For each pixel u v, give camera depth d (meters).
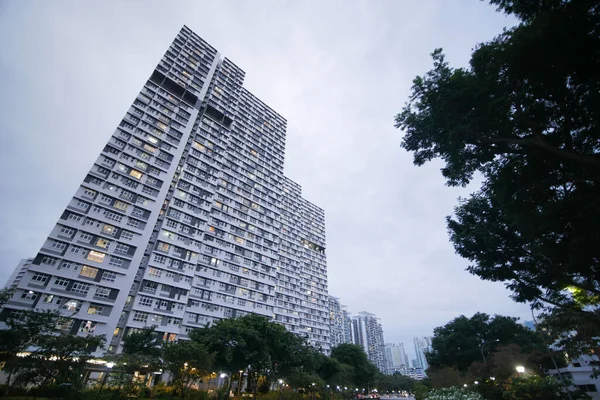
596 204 8.77
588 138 9.97
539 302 14.64
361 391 88.81
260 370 36.00
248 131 87.31
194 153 66.00
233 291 64.50
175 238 56.06
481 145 11.02
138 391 26.83
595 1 7.49
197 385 44.16
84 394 23.69
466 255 14.66
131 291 48.47
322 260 109.62
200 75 75.12
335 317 146.50
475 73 9.84
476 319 50.97
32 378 21.72
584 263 10.21
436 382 46.78
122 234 47.66
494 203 13.88
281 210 95.81
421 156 12.86
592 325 15.42
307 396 47.03
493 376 36.19
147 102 60.41
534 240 11.48
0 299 26.31
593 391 33.25
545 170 10.34
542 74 8.82
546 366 37.47
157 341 39.00
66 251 41.94
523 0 9.36
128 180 51.59
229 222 70.81
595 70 8.34
